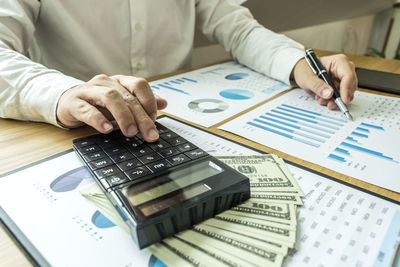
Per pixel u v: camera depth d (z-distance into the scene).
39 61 0.79
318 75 0.53
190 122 0.41
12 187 0.27
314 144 0.35
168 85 0.59
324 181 0.27
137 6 0.73
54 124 0.40
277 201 0.25
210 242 0.20
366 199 0.25
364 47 3.05
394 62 0.72
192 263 0.19
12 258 0.20
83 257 0.20
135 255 0.20
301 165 0.30
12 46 0.55
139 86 0.38
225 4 0.83
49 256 0.20
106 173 0.26
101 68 0.75
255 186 0.27
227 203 0.24
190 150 0.30
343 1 1.67
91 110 0.34
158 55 0.85
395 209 0.24
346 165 0.30
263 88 0.57
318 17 1.82
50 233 0.22
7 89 0.42
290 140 0.36
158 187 0.24
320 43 2.21
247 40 0.71
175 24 0.83
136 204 0.22
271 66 0.62
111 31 0.74
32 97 0.40
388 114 0.44
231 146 0.34
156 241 0.20
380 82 0.56
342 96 0.47
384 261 0.19
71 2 0.66
